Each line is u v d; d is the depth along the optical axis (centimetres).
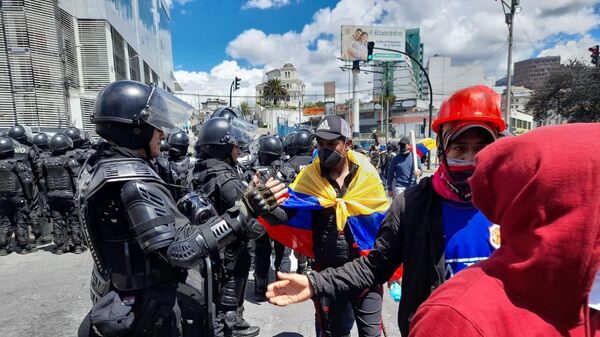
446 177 141
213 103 5334
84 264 547
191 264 164
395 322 359
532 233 66
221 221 176
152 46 4288
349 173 261
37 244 661
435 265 138
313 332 348
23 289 451
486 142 138
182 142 631
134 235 166
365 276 154
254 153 619
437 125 146
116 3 2519
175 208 181
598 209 59
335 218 256
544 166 62
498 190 74
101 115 176
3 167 558
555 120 2844
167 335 183
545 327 66
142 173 169
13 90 1616
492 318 69
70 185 579
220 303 291
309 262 475
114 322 170
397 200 156
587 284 62
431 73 7094
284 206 254
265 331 350
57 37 1772
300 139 548
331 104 6119
